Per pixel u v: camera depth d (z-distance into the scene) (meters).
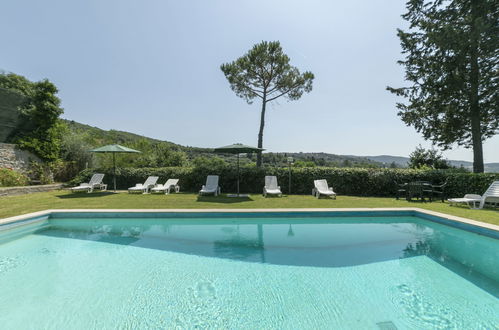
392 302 2.94
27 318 2.63
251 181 11.91
